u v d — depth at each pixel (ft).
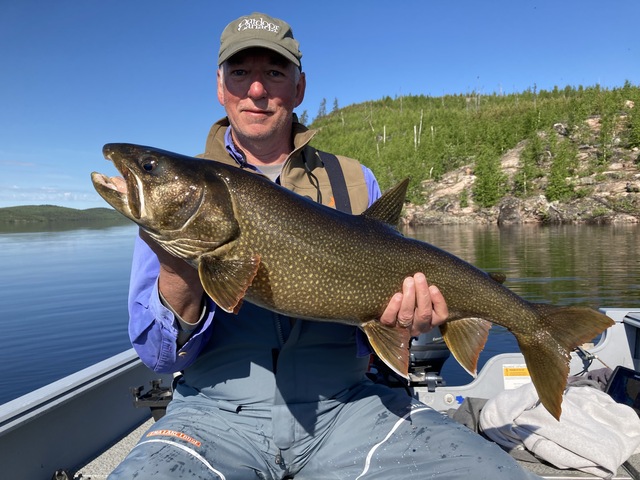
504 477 2.16
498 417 3.38
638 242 31.40
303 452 2.51
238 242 2.33
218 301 2.17
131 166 2.26
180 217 2.27
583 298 15.49
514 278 19.44
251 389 2.49
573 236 37.29
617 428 3.24
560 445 3.08
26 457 2.74
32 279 24.11
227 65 2.90
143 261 2.51
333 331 2.60
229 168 2.41
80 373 3.30
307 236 2.40
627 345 4.27
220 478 2.21
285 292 2.40
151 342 2.43
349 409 2.61
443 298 2.55
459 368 8.36
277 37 2.85
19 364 11.32
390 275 2.58
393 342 2.55
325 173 3.02
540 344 2.94
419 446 2.38
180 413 2.51
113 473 2.10
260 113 2.90
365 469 2.43
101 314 15.76
